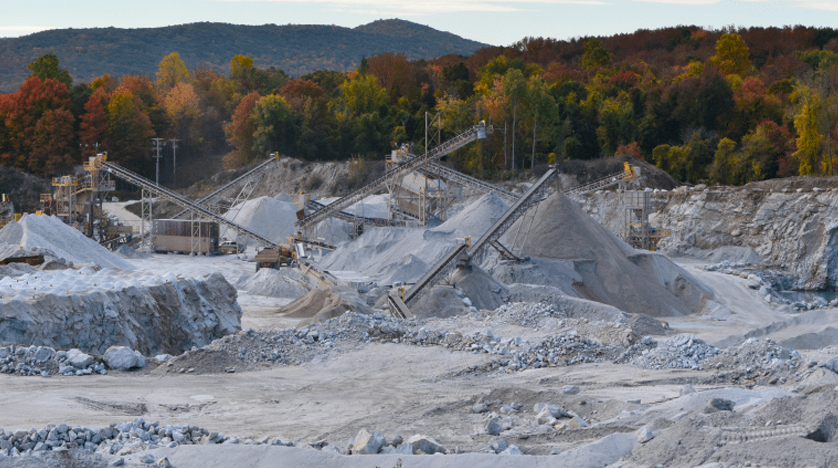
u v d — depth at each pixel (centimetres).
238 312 4419
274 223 10769
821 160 11062
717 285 6944
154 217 13000
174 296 3966
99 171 9469
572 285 6034
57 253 6806
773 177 11856
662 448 1477
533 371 3005
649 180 11488
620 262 6412
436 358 3234
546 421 1989
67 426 1741
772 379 2572
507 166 12938
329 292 5528
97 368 2866
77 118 14438
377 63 16550
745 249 9350
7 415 2122
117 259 7531
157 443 1739
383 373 3022
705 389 2455
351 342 3466
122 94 14412
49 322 3234
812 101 10912
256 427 2159
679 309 6141
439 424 2102
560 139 13050
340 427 2127
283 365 3152
